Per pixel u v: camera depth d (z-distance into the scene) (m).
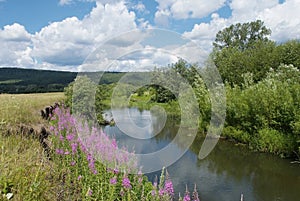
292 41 25.77
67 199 4.02
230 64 26.25
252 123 13.63
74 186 4.64
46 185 3.89
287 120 12.09
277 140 11.93
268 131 12.55
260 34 40.06
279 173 9.51
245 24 40.28
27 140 5.37
